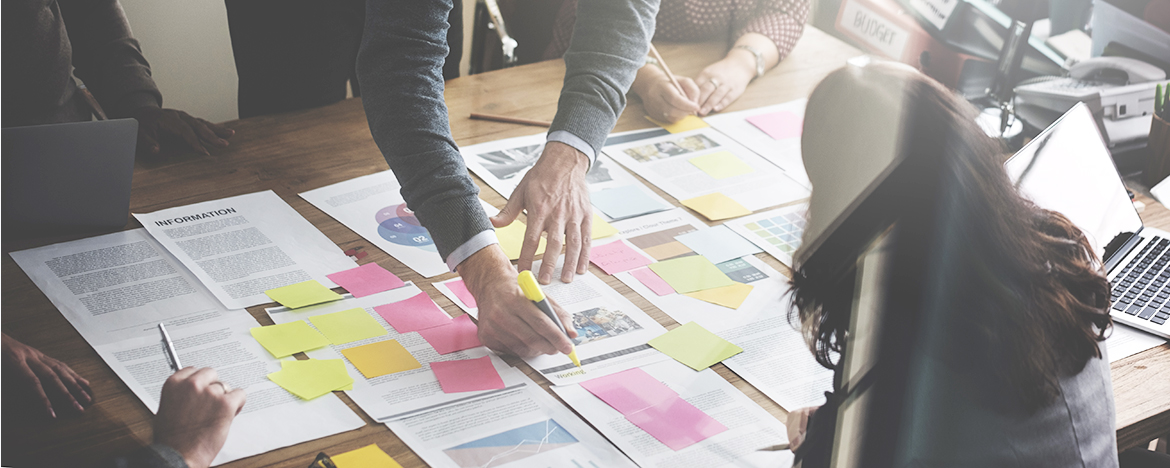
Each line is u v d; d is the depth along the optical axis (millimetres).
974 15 1394
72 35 1159
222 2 1955
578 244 948
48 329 754
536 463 663
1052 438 573
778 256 1004
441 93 923
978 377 556
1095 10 1495
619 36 1046
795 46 1269
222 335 780
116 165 894
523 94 1377
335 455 648
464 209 863
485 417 710
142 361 730
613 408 735
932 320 557
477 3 1483
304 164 1137
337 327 812
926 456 565
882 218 569
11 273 831
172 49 1935
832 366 610
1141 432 789
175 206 1000
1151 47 1530
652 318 873
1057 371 569
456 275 936
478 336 816
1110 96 1491
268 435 660
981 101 1443
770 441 694
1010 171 699
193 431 644
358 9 1314
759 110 1319
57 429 638
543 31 1521
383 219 1030
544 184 972
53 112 1075
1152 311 933
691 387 765
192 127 1147
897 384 569
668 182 1160
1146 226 1130
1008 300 551
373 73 893
